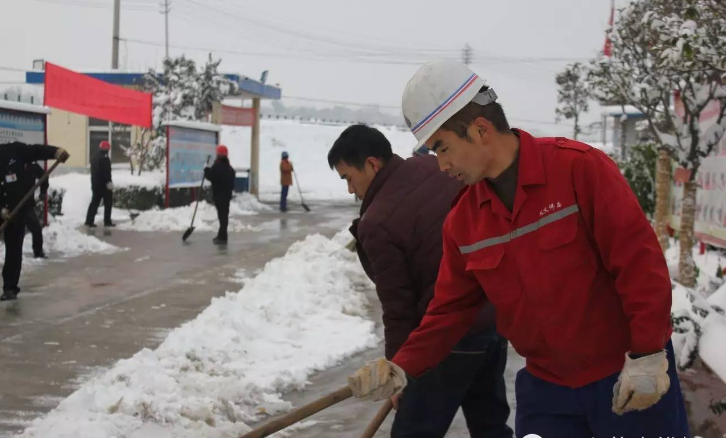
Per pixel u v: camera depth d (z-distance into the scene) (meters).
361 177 3.28
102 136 29.12
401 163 3.25
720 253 9.33
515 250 2.34
